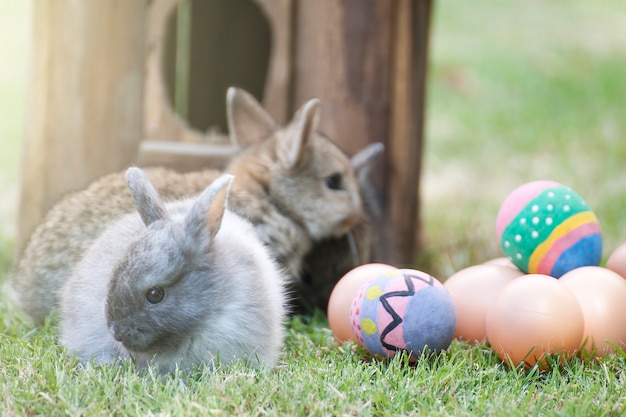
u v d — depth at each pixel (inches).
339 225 289.7
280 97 351.3
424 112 367.2
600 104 653.9
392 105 351.6
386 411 184.7
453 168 515.2
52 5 310.7
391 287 219.8
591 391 196.7
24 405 184.5
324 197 285.6
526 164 518.9
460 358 223.0
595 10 877.2
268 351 216.8
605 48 781.3
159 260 199.0
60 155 317.1
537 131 590.2
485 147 559.8
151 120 348.2
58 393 186.9
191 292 202.7
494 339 217.9
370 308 219.9
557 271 242.8
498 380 208.7
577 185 458.3
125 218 234.7
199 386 195.6
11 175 474.6
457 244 369.7
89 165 317.4
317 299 294.7
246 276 212.7
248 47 396.8
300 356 225.8
